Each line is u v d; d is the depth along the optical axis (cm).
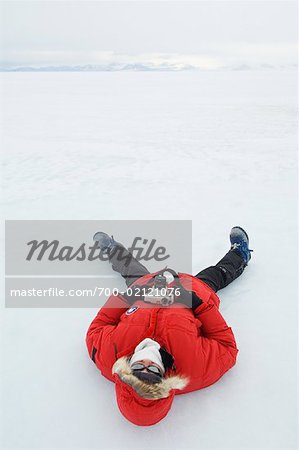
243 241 346
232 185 584
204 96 1703
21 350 285
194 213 495
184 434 223
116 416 234
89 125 1068
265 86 2136
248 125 1012
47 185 605
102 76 3700
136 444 219
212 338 255
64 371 266
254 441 220
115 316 268
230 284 348
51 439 223
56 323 312
